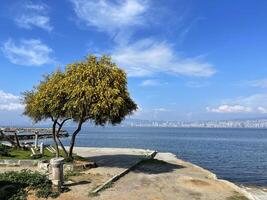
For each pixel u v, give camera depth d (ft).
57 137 98.22
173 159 125.49
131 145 283.18
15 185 60.80
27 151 113.50
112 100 83.82
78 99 84.64
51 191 60.23
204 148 264.93
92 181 70.90
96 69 86.89
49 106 90.94
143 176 81.10
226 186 72.95
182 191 66.85
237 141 398.21
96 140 360.28
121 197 60.44
